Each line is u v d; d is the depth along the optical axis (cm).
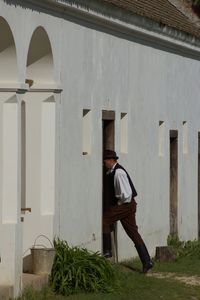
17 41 2383
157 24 3497
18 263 2394
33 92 2673
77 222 2872
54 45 2662
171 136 3884
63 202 2755
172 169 3981
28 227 2664
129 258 3362
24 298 2377
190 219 4203
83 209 2919
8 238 2373
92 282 2608
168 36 3691
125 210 3073
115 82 3212
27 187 2673
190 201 4200
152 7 3641
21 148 2662
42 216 2662
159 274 3139
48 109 2681
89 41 2966
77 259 2630
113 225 3183
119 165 3081
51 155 2680
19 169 2397
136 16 3262
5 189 2388
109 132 3209
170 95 3859
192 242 3969
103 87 3098
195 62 4241
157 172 3697
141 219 3503
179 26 3797
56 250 2620
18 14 2391
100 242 3070
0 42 2361
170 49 3844
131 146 3388
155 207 3675
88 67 2961
